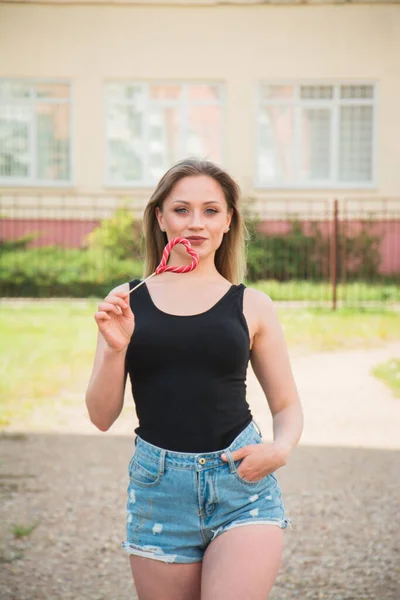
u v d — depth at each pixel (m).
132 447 6.98
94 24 19.09
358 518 5.28
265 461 2.62
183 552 2.65
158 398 2.65
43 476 6.14
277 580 4.38
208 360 2.64
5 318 13.48
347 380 9.56
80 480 6.05
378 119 19.20
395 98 19.11
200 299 2.76
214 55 19.16
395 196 19.30
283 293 16.02
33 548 4.80
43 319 13.40
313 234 18.33
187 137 19.41
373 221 18.67
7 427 7.58
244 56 19.14
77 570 4.52
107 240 17.09
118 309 2.59
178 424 2.63
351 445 7.04
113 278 16.59
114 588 4.30
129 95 19.36
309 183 19.48
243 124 19.28
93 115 19.28
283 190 19.41
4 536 4.97
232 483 2.62
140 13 19.08
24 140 19.42
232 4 19.02
